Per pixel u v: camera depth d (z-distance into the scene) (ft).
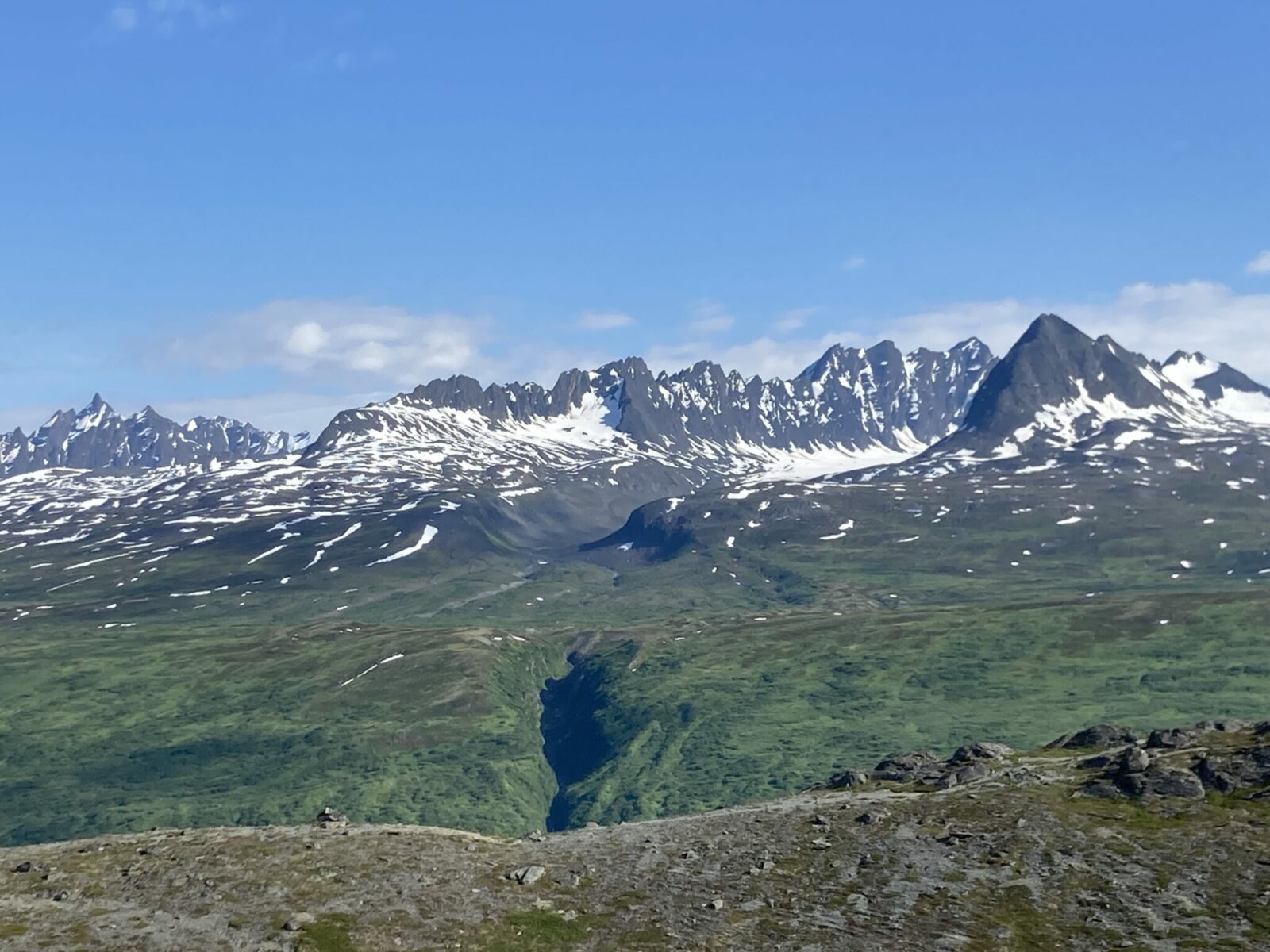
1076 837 212.02
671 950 171.22
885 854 211.82
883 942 172.86
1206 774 234.79
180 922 177.88
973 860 205.98
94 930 173.78
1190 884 187.83
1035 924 178.19
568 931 179.52
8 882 200.75
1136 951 166.61
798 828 232.94
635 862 215.72
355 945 169.27
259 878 200.23
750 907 189.47
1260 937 167.22
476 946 171.12
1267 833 202.80
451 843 230.27
